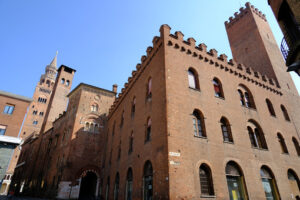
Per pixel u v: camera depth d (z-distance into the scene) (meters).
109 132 32.62
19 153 75.38
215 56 21.25
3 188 69.56
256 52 30.55
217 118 17.58
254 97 22.48
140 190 16.05
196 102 16.89
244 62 31.97
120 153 24.34
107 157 30.05
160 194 12.84
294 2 13.01
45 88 89.62
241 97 21.62
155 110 16.67
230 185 15.46
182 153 13.81
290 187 19.19
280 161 19.97
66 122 37.56
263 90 24.41
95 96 36.88
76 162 30.34
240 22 34.75
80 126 33.00
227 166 16.06
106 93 38.31
